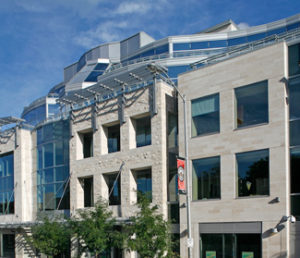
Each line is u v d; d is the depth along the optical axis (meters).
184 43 44.03
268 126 19.61
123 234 21.33
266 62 20.09
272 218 18.73
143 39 52.56
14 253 35.78
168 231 21.27
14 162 36.81
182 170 19.61
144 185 25.88
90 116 29.23
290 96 19.39
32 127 37.56
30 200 35.72
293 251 18.11
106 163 27.48
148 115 26.17
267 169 19.45
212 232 20.97
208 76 22.47
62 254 30.28
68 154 32.28
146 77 27.00
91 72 50.47
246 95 20.83
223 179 20.97
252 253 19.33
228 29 47.56
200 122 22.61
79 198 29.39
